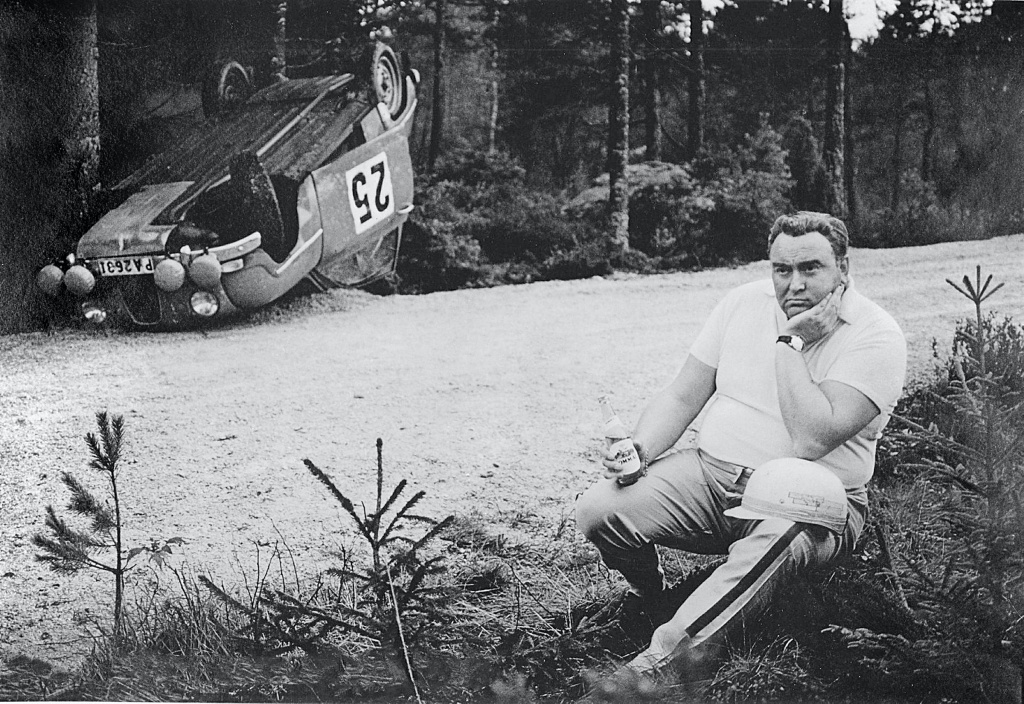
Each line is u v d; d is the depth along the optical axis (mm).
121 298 5461
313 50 5500
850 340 4293
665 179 5355
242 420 5191
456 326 5199
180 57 5539
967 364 4715
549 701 4422
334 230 5434
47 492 5164
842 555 4320
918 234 5199
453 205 5430
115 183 5559
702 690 4250
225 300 5391
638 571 4477
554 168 5422
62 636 4844
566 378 5055
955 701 4211
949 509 4223
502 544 4852
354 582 4723
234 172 5391
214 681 4531
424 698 4379
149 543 5035
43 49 5531
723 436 4438
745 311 4512
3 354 5352
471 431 5094
